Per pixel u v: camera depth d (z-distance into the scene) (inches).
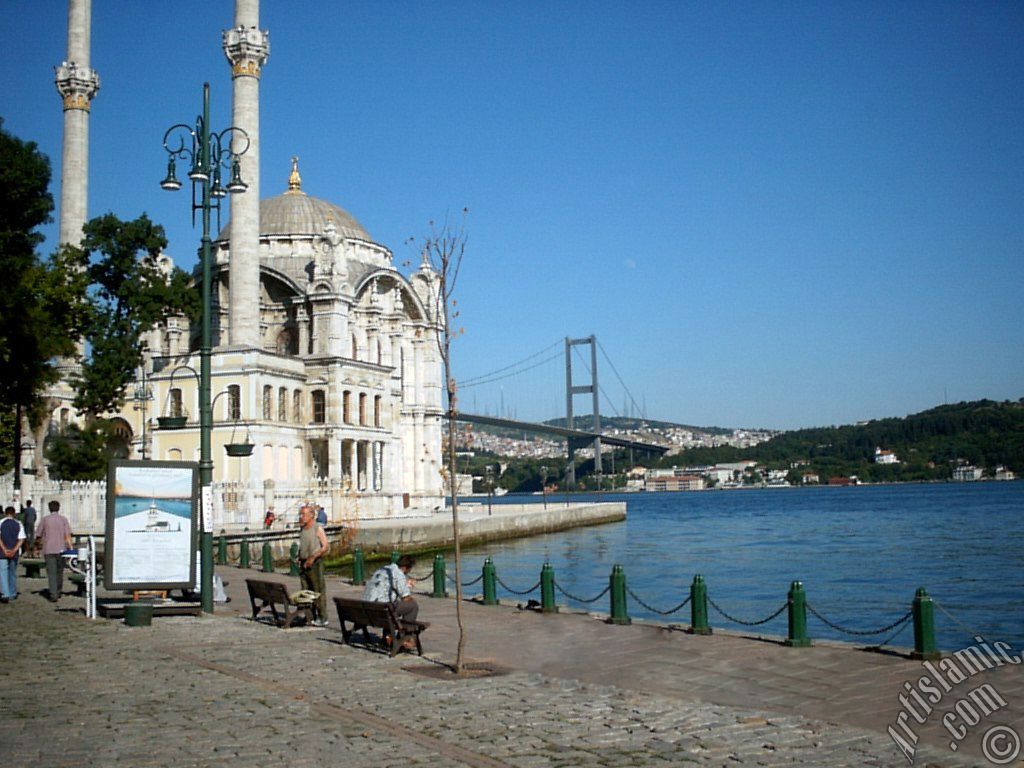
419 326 4025.6
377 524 2783.0
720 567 2442.2
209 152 1167.6
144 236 2640.3
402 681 712.4
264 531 2208.4
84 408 2608.3
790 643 866.8
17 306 1749.5
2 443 2642.7
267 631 962.7
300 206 3816.4
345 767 492.1
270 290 3513.8
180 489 1050.7
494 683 705.6
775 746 534.3
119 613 1055.6
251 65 2974.9
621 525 4874.5
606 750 525.7
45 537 1205.7
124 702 636.7
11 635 929.5
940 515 5260.8
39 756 508.4
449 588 1801.2
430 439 4067.4
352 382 3216.0
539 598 1708.9
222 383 2947.8
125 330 2628.0
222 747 527.5
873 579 2112.5
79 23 3090.6
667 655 833.5
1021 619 1499.8
